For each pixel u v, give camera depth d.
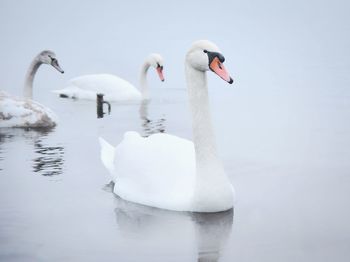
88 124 19.47
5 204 11.51
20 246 9.59
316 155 14.52
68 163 14.39
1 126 18.53
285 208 10.99
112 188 12.42
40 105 19.06
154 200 11.22
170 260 9.02
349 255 9.02
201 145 10.70
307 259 8.92
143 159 11.68
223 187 10.80
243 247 9.43
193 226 10.28
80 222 10.57
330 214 10.64
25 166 14.16
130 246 9.55
